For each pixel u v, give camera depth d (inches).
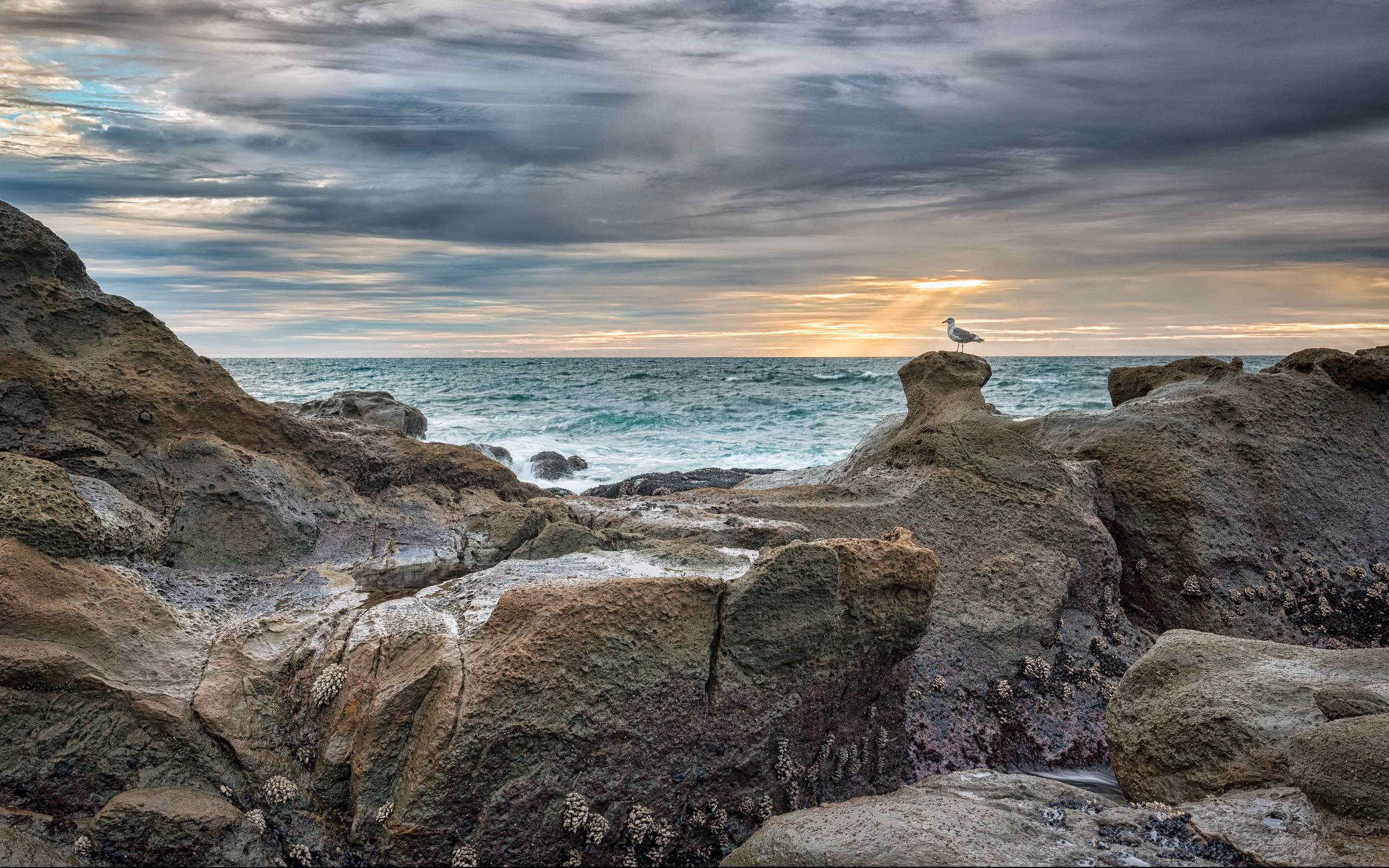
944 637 345.4
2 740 218.7
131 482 308.8
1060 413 490.3
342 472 371.9
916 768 311.1
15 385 305.1
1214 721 236.2
